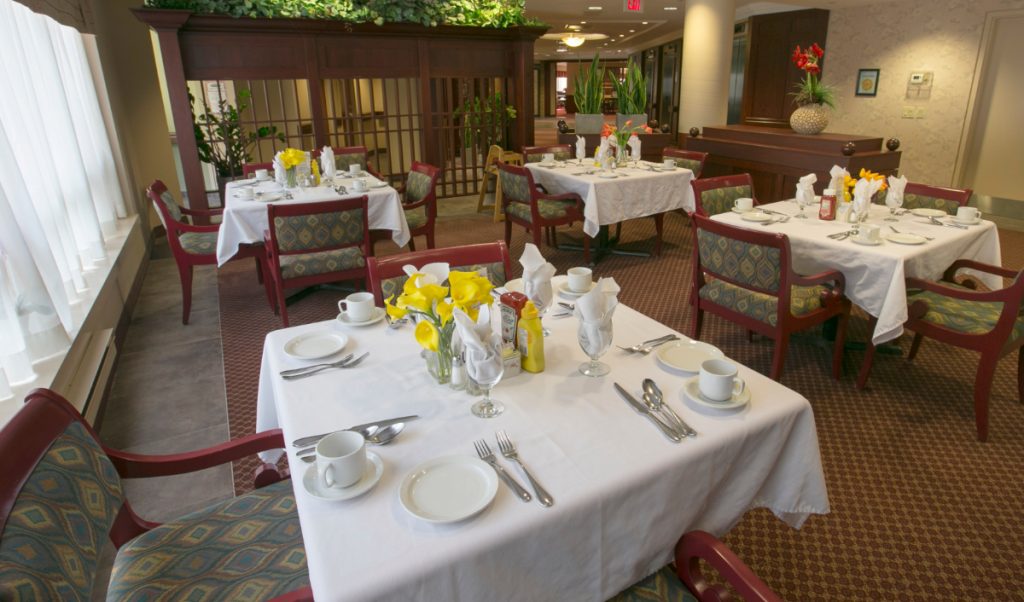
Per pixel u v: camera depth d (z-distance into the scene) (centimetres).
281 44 568
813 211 343
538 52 1939
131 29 564
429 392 146
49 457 112
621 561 117
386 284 204
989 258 303
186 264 371
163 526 137
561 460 118
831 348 326
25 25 310
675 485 119
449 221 641
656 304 393
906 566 183
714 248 278
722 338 341
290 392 147
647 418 132
